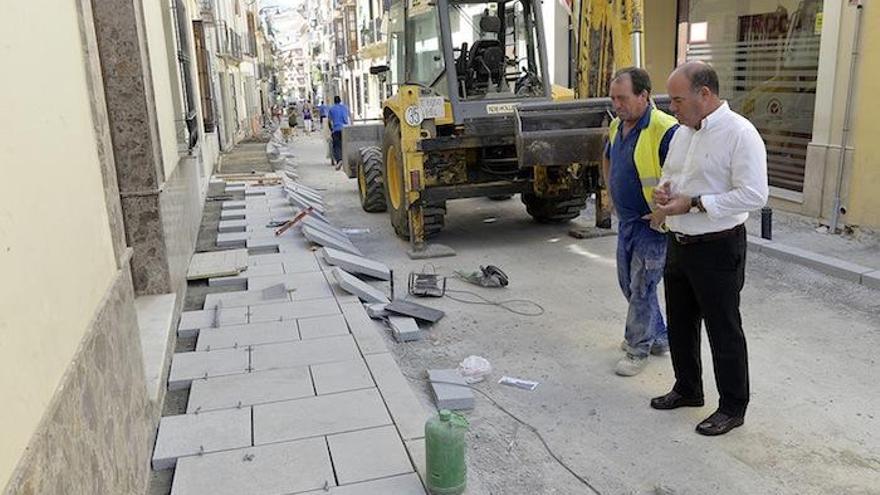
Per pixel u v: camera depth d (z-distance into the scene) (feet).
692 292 12.35
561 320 18.12
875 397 13.25
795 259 22.09
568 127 22.75
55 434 6.49
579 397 13.74
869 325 16.87
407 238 28.09
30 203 6.81
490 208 34.32
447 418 9.88
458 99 25.34
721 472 10.99
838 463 11.11
